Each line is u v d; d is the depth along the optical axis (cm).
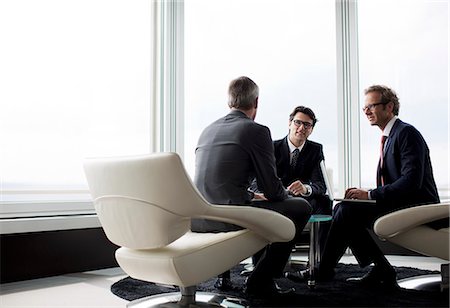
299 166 344
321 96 465
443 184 432
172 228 186
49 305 238
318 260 278
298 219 238
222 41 457
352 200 254
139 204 187
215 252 197
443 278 247
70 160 364
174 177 179
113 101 398
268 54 466
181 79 430
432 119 438
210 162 226
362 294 244
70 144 364
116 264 374
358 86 458
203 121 446
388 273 270
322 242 306
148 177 182
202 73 446
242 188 222
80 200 364
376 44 458
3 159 321
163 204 182
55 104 356
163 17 429
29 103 338
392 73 452
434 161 435
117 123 401
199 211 186
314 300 230
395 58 451
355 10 461
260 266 243
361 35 463
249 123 228
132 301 237
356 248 277
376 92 280
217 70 453
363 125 457
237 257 206
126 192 189
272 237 216
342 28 462
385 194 257
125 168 186
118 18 406
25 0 339
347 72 460
